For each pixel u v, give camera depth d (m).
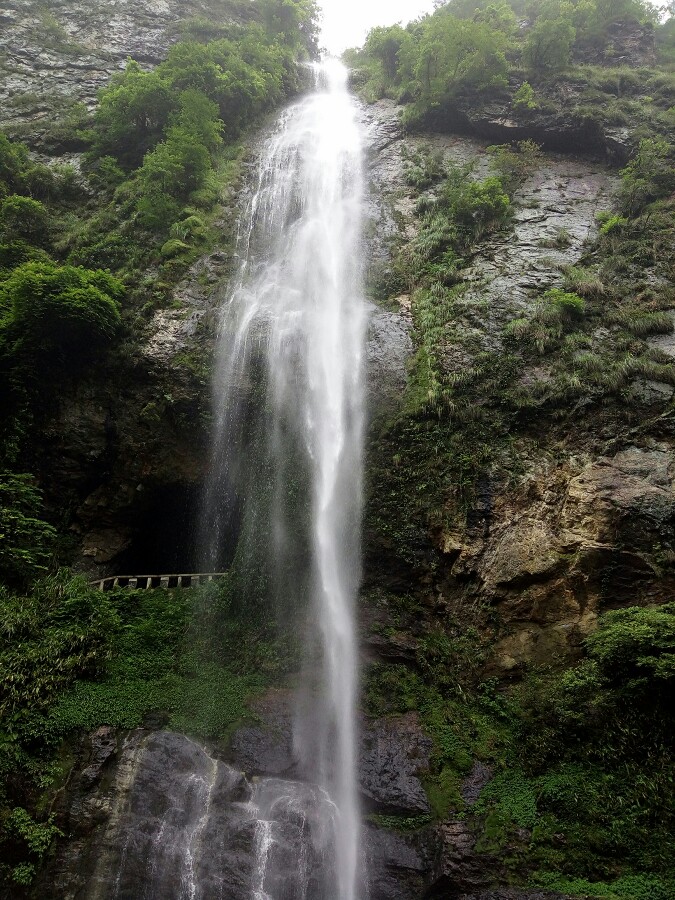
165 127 23.02
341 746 9.30
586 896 7.03
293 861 7.87
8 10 31.95
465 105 24.25
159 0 34.88
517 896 7.22
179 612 11.95
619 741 8.33
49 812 8.16
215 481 14.79
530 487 11.48
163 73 26.11
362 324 16.12
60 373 14.89
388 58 30.92
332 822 8.28
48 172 21.75
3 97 27.50
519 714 9.51
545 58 24.59
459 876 7.51
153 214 19.66
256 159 24.27
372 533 12.23
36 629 10.38
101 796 8.37
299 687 10.35
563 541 10.59
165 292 17.17
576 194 19.17
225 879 7.67
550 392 12.49
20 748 8.72
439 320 15.21
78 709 9.36
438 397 13.20
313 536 12.55
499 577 10.84
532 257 16.52
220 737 9.34
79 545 14.45
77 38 31.62
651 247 15.75
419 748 9.28
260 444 14.48
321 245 19.69
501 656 10.30
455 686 10.20
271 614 11.72
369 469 13.01
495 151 22.20
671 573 9.71
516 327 13.94
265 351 15.54
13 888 7.54
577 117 21.61
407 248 18.78
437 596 11.43
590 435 11.69
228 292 17.69
